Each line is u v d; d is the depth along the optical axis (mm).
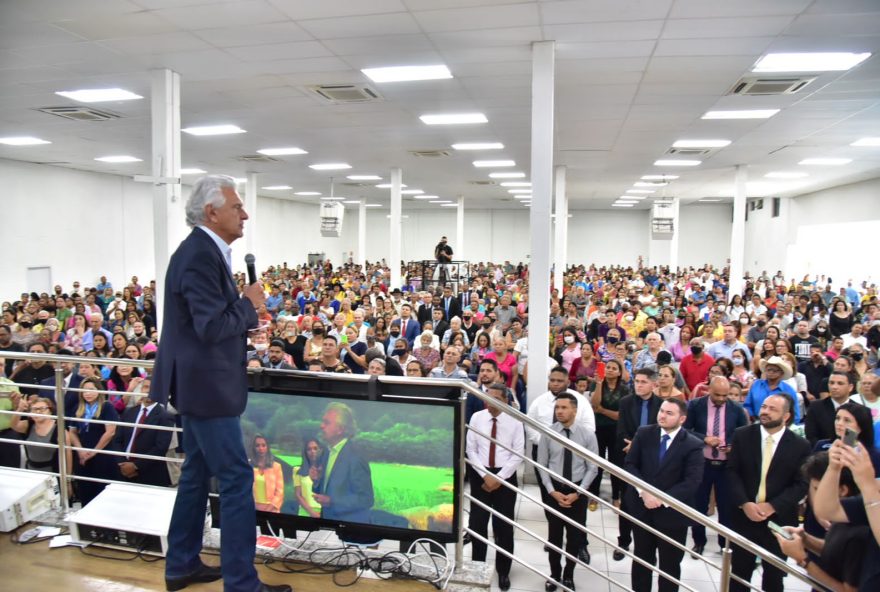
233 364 2137
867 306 11281
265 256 24875
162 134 6461
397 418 2580
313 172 15969
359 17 4934
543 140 5723
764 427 3980
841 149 11477
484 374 5055
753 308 12969
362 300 13039
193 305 1965
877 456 3455
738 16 4844
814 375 6984
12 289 13859
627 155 12531
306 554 2652
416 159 13391
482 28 5180
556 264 14352
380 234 32406
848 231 17578
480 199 25000
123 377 6836
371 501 2607
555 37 5406
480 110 8406
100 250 16531
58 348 7117
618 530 5348
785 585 4500
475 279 17141
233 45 5645
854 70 6324
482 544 4348
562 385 5328
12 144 11531
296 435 2682
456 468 2527
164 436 4570
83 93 7551
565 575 4379
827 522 2576
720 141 10742
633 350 7871
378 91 7352
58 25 5121
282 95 7570
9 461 4879
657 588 4289
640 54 5863
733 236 13484
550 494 4359
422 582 2479
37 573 2490
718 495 4727
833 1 4516
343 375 2590
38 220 14531
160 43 5605
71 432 4738
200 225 2092
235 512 2145
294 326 8297
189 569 2361
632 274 22547
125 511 2721
